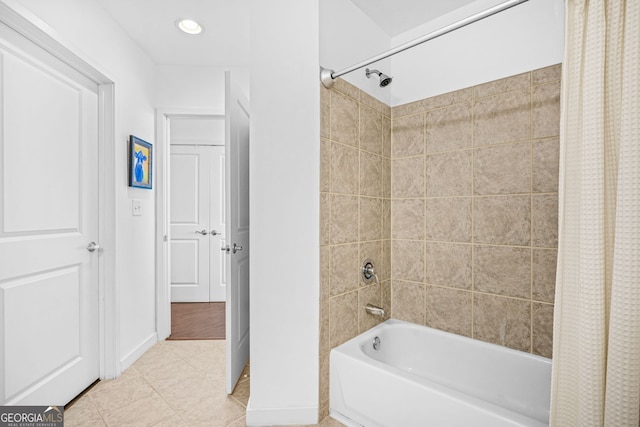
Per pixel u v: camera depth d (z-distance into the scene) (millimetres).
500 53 1665
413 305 2012
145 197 2398
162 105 2621
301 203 1551
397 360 1937
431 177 1926
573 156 946
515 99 1616
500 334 1676
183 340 2611
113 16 1983
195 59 2551
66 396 1682
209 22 2074
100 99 1960
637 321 805
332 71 1514
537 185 1554
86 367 1840
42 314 1545
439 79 1893
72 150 1738
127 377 1990
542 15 1533
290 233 1553
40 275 1539
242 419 1578
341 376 1547
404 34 2053
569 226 951
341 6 1690
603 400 866
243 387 1876
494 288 1695
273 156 1551
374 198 1943
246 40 2283
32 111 1494
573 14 943
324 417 1579
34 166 1506
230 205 1799
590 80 899
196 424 1537
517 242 1618
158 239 2576
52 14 1503
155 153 2584
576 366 930
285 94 1550
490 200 1701
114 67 2010
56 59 1629
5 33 1365
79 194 1791
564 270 952
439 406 1202
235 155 1899
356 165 1793
